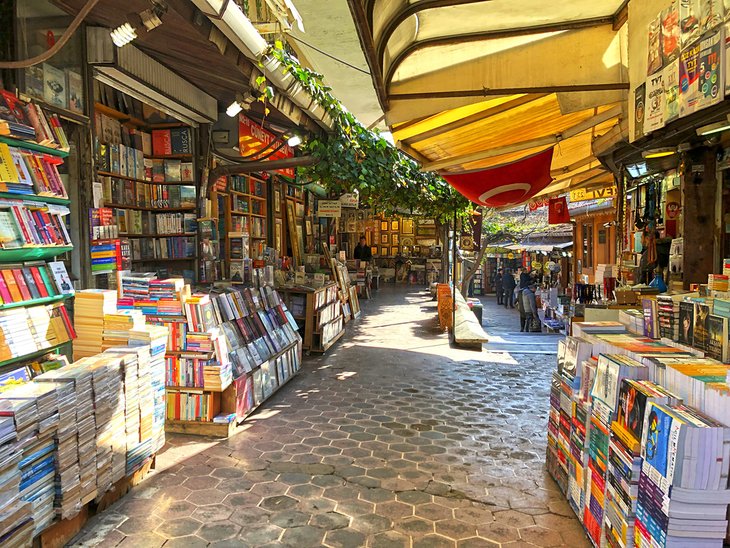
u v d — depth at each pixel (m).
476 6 3.45
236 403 4.70
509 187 6.57
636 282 6.75
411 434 4.62
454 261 10.73
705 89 2.23
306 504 3.33
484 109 5.20
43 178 3.43
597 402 2.80
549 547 2.88
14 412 2.34
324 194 16.16
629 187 7.75
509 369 7.25
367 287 16.53
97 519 3.11
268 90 4.72
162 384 3.90
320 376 6.75
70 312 3.89
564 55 3.96
